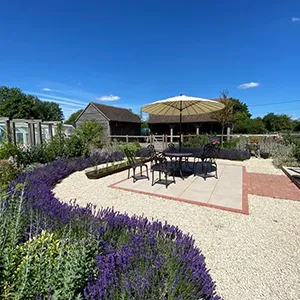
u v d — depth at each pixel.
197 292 1.42
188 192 4.30
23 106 31.53
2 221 1.68
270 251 2.28
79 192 4.41
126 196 4.11
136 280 1.31
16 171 5.18
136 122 26.17
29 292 1.13
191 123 21.12
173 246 1.83
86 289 1.26
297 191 4.42
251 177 5.63
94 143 10.49
